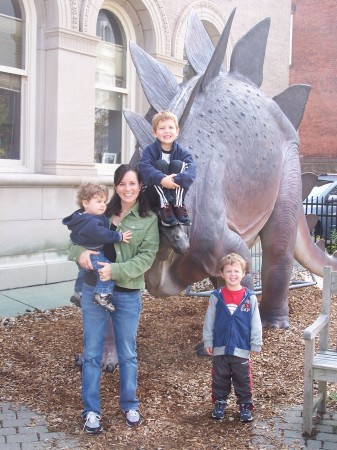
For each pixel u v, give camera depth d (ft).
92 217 11.14
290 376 14.76
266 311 19.01
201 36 16.24
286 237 17.66
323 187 47.26
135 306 11.69
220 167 14.30
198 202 13.64
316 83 90.89
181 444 11.06
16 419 11.92
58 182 27.07
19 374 14.33
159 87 14.28
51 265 26.61
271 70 43.70
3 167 26.58
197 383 14.03
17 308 21.57
